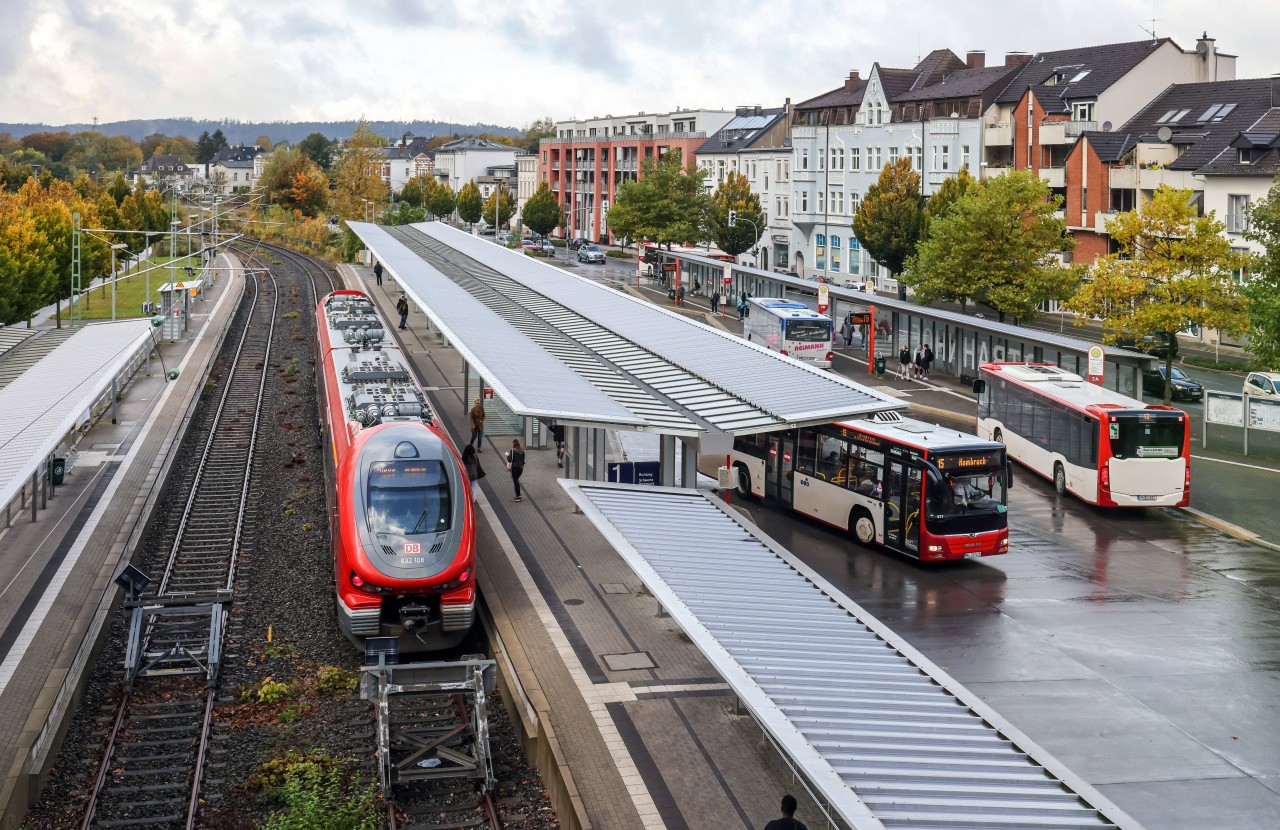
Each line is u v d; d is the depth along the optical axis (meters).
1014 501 33.59
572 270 100.88
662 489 22.59
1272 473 36.41
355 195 151.50
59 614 22.55
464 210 150.88
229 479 35.34
